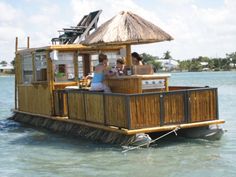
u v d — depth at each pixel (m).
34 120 16.62
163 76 12.16
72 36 18.94
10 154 11.40
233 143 11.80
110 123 11.86
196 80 82.88
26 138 13.70
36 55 16.09
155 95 11.43
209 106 12.27
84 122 12.98
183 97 11.83
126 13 12.51
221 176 8.72
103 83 12.80
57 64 15.16
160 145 11.70
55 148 11.91
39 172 9.51
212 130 12.32
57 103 14.88
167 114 11.61
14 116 18.80
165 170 9.27
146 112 11.33
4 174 9.45
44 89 15.61
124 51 15.89
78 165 9.95
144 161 10.06
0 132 15.09
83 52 15.53
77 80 15.47
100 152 11.11
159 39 12.11
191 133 12.54
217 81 72.56
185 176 8.80
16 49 18.09
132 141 11.23
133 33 11.95
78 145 12.13
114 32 12.00
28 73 17.08
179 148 11.30
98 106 12.33
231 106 23.42
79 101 13.32
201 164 9.67
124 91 12.29
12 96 40.31
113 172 9.25
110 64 16.00
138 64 12.84
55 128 14.79
